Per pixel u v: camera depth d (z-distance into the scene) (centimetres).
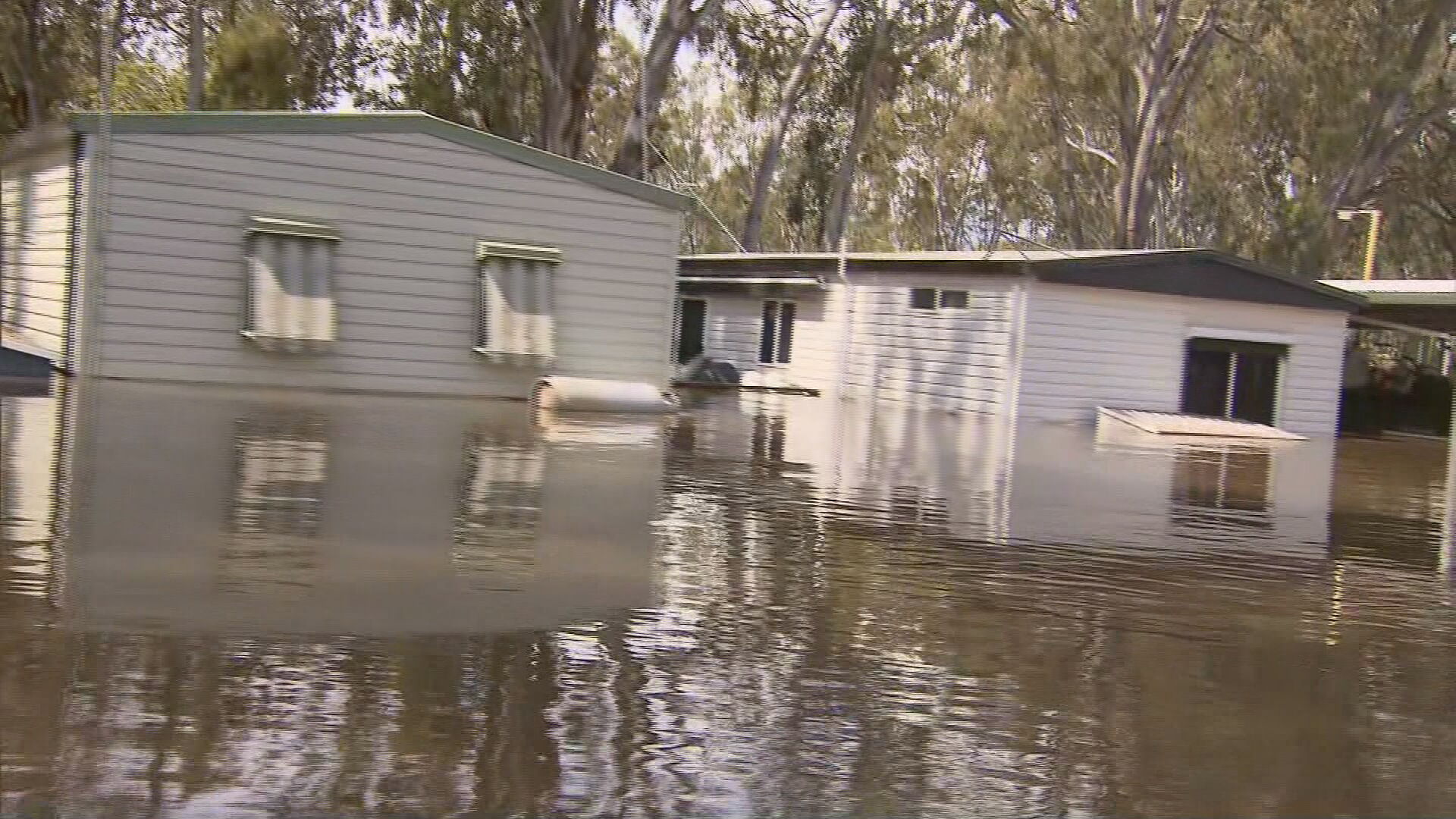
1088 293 1933
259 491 721
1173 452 1500
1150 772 365
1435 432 2541
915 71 3391
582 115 2859
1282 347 2092
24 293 1716
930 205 4666
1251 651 511
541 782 329
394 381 1552
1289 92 3278
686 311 2809
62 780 309
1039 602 575
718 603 533
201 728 348
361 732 354
